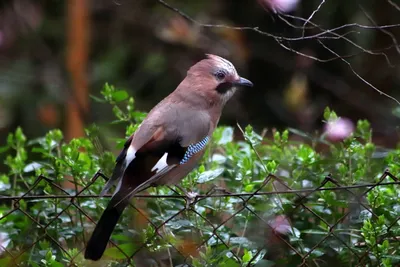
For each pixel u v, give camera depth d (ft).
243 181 29.73
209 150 33.71
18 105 56.49
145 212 29.96
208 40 58.85
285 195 30.32
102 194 26.94
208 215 30.55
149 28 60.49
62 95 57.06
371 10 56.95
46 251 27.81
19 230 30.19
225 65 34.32
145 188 29.91
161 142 30.40
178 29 57.62
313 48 57.82
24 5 59.93
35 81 57.82
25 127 56.44
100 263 28.60
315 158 31.37
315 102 62.23
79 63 57.77
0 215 29.68
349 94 60.90
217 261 27.02
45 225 28.96
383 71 59.47
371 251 26.99
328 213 29.17
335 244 28.45
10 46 59.11
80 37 58.03
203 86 33.60
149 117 31.50
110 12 61.26
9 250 29.94
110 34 61.16
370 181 30.68
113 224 26.25
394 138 55.16
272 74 62.23
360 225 29.09
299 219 30.04
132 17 60.54
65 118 57.11
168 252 28.25
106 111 56.18
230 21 60.34
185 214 29.58
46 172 30.27
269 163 29.63
